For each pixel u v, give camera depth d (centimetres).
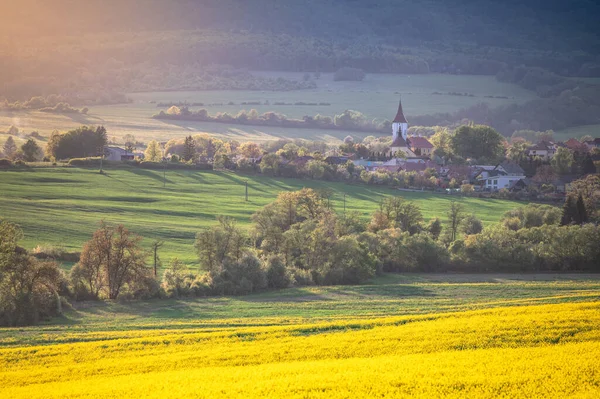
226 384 10112
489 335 12662
